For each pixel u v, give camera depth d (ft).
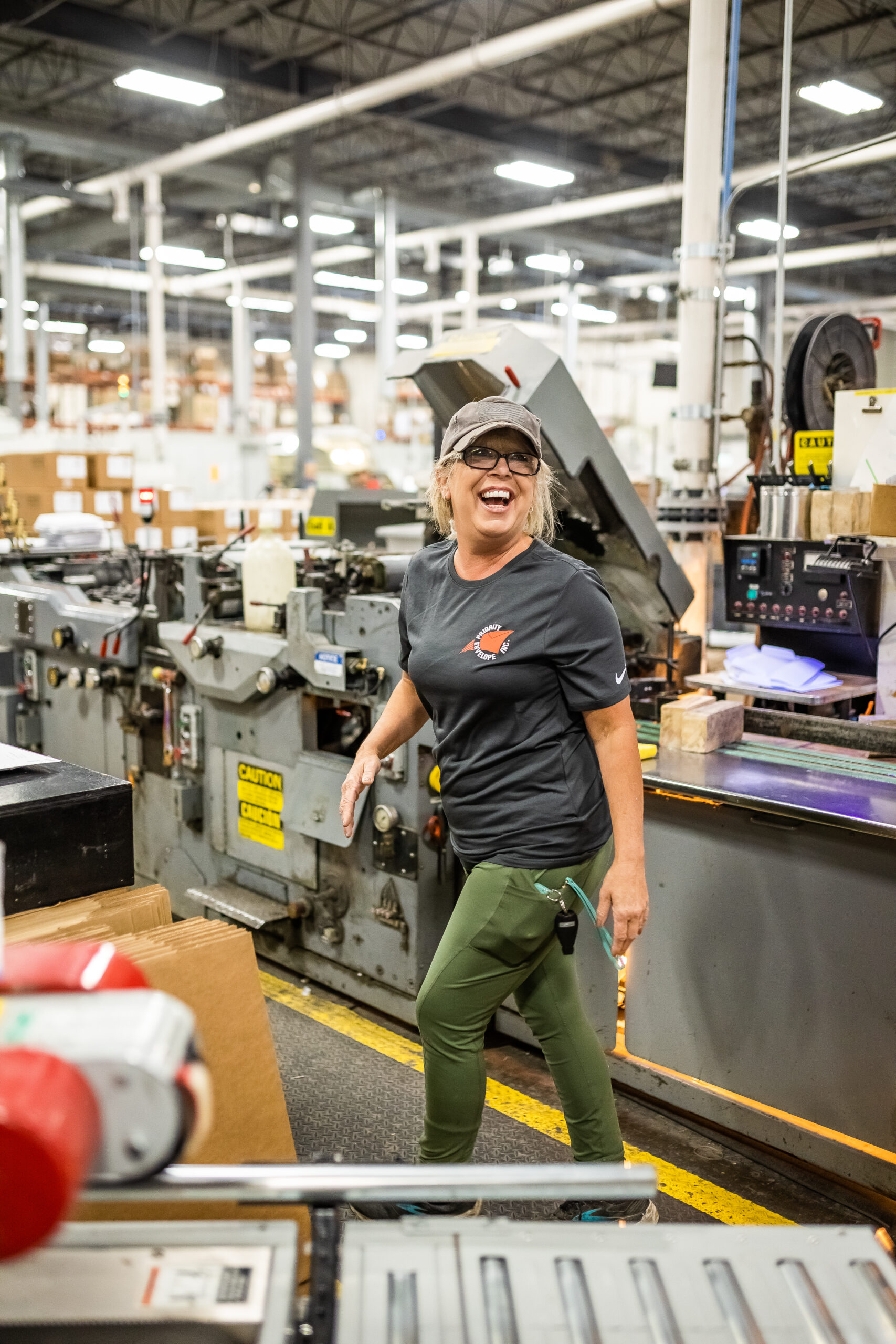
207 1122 2.12
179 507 19.34
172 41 27.40
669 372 11.67
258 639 8.61
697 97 10.95
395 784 7.94
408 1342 2.30
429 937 8.04
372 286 42.09
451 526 5.44
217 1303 2.38
